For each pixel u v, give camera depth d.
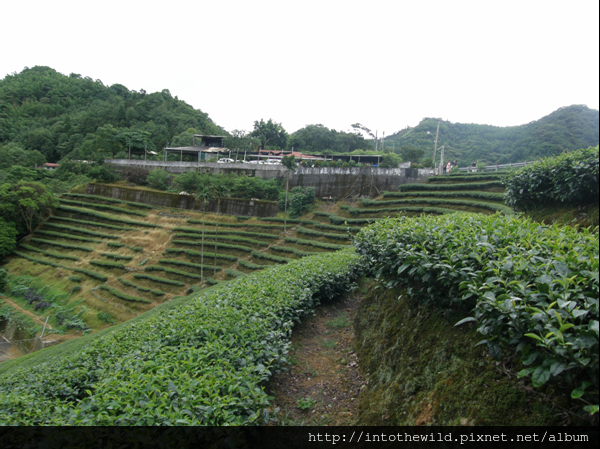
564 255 3.57
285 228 37.19
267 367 5.23
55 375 6.97
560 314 2.80
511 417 3.07
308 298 9.23
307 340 8.48
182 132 79.44
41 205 45.59
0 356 26.77
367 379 5.86
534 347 2.96
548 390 2.95
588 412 2.59
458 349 4.13
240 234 38.09
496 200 28.02
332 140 72.00
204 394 4.27
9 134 82.25
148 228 42.62
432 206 31.39
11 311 32.41
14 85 109.62
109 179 55.09
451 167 41.78
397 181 40.09
